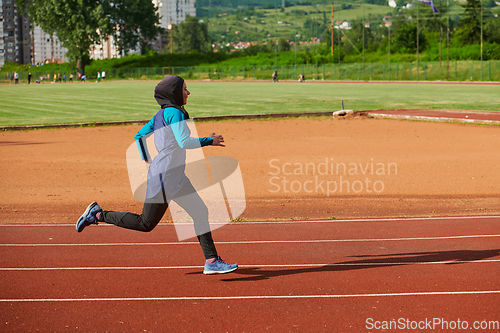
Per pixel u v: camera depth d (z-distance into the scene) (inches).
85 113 986.7
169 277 194.9
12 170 434.9
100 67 4040.4
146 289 182.1
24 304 169.0
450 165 445.4
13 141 618.8
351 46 3973.9
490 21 3272.6
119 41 3998.5
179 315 159.8
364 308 164.2
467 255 219.3
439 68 2664.9
